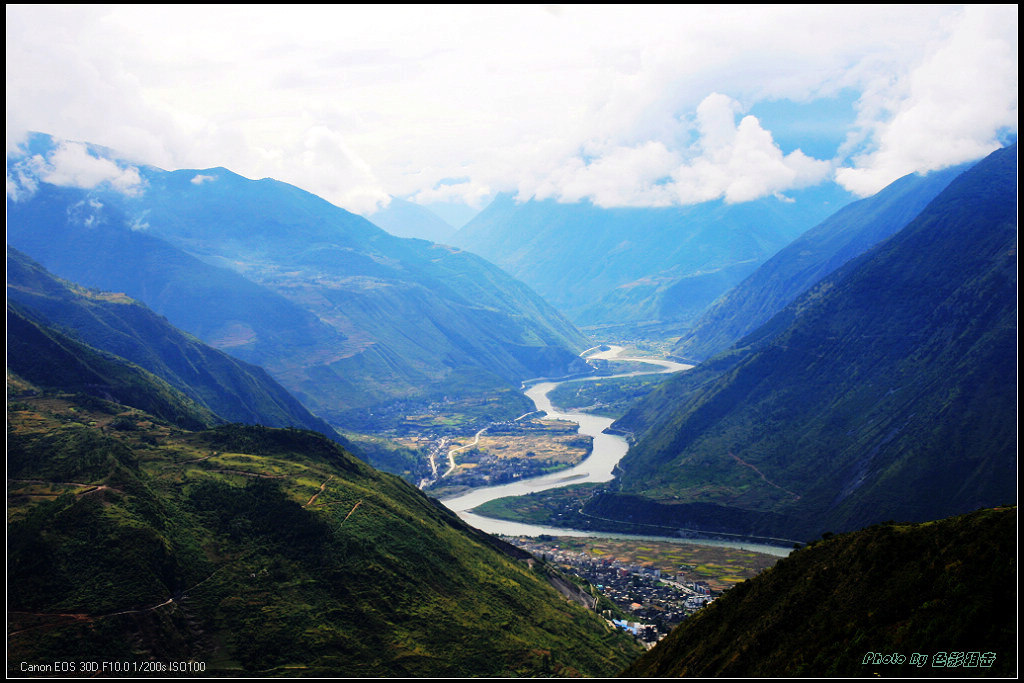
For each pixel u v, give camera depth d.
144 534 159.75
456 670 160.25
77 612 143.62
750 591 132.75
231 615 156.88
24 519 157.62
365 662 155.50
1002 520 102.19
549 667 170.50
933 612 97.94
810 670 102.31
